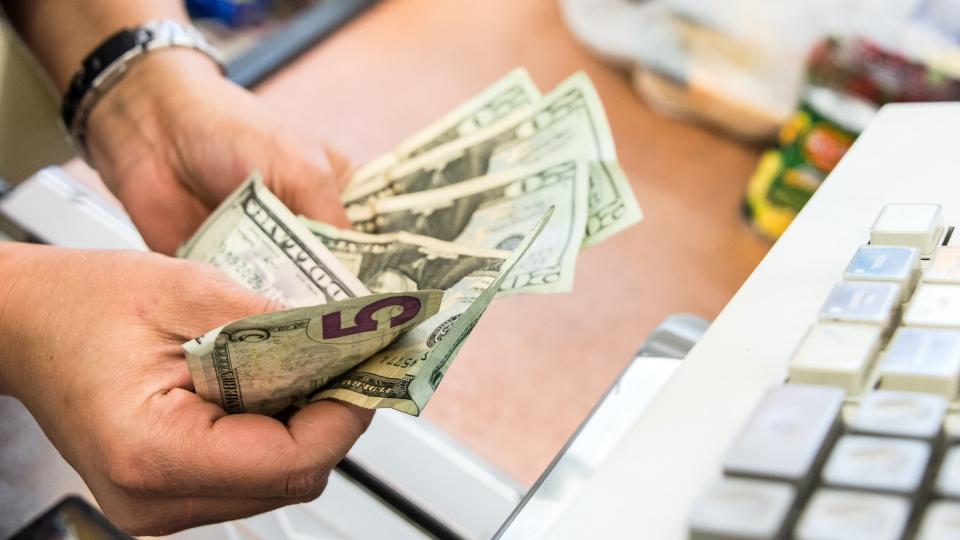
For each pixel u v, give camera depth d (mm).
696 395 337
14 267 499
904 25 810
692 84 861
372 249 584
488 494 478
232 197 601
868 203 410
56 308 479
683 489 307
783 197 757
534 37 958
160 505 451
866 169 430
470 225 584
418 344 444
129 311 471
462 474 489
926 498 284
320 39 948
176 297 475
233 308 476
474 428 562
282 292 557
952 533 258
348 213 640
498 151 617
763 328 358
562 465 411
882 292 352
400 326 415
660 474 313
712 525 269
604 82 926
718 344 355
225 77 759
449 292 521
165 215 690
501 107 642
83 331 468
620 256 710
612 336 630
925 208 384
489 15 983
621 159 841
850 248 388
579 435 423
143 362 456
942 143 435
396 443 505
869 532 260
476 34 951
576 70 922
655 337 471
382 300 382
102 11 713
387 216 624
